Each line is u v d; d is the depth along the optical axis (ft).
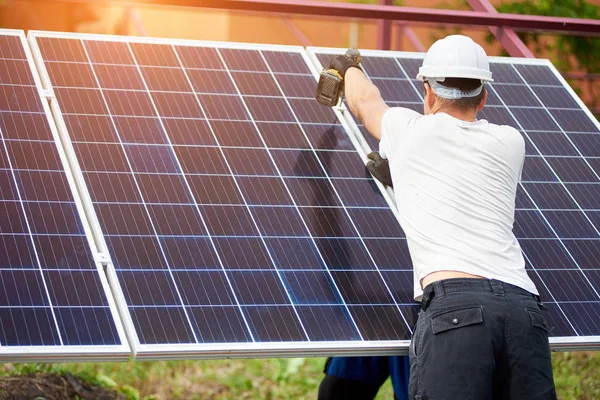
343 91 44.11
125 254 36.42
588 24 57.06
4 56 43.55
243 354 34.35
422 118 36.47
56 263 35.29
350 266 38.68
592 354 72.43
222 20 130.93
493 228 34.78
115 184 39.06
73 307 34.01
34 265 35.01
